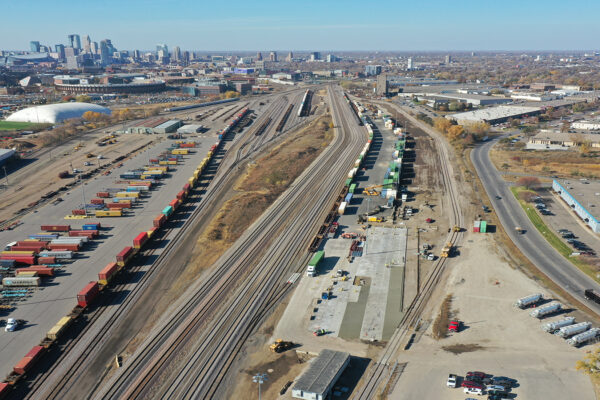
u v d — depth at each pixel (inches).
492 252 4259.4
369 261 4126.5
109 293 3590.1
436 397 2511.1
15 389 2581.2
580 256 4148.6
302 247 4424.2
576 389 2554.1
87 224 4877.0
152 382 2642.7
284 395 2527.1
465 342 2992.1
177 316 3292.3
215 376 2694.4
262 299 3526.1
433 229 4790.8
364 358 2844.5
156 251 4318.4
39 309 3366.1
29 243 4394.7
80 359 2834.6
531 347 2933.1
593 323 3149.6
